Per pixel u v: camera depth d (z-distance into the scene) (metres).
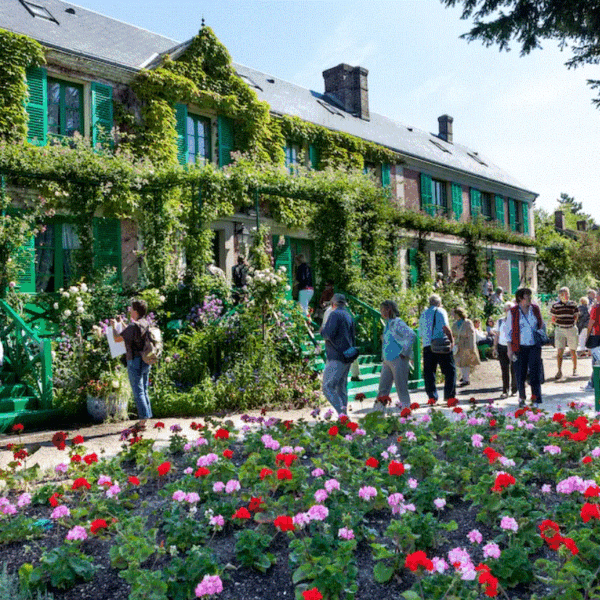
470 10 13.13
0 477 4.32
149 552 2.92
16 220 10.40
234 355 9.78
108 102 13.20
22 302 10.25
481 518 3.49
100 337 8.60
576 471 4.15
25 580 2.84
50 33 13.06
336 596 2.63
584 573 2.57
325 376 7.34
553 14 12.53
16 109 11.49
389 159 20.14
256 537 3.08
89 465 4.57
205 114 15.17
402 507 3.31
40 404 8.15
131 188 12.20
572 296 28.67
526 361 8.17
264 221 15.91
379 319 13.48
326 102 21.72
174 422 7.79
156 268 12.27
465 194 24.89
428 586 2.52
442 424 5.66
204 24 15.09
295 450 4.63
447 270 22.78
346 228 14.64
